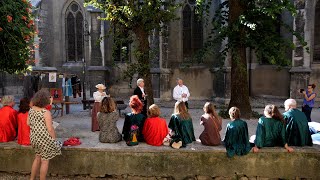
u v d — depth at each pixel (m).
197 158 5.94
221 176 5.93
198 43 17.00
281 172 5.80
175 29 16.81
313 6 14.79
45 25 17.30
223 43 14.96
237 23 9.54
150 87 10.34
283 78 15.73
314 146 5.89
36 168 5.42
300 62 14.50
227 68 14.80
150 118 6.24
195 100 16.64
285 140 5.73
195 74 16.81
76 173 6.14
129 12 9.14
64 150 6.07
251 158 5.82
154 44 15.70
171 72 16.81
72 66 17.66
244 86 10.95
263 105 14.29
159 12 9.80
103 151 6.03
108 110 6.46
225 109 13.13
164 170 6.01
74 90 16.81
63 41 17.88
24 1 7.67
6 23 6.94
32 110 5.21
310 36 14.45
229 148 5.75
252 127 9.21
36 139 5.16
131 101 6.50
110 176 6.12
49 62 17.64
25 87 12.54
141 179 6.07
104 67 16.45
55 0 17.59
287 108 6.17
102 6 9.89
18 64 8.01
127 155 6.03
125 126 6.47
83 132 8.30
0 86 16.84
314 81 15.00
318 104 14.13
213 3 16.31
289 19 15.30
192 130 6.40
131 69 10.40
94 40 16.39
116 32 10.50
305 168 5.76
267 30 10.24
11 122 6.39
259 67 16.31
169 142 6.05
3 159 6.21
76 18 17.73
